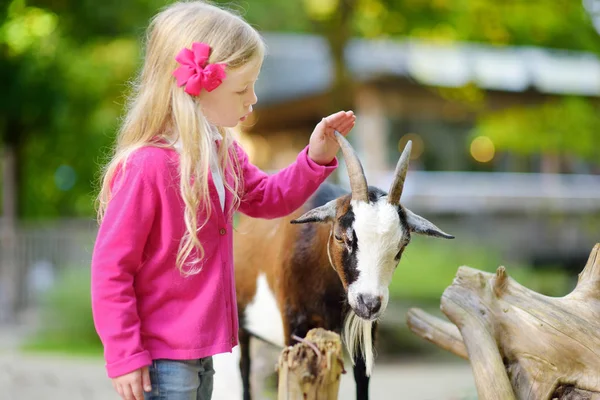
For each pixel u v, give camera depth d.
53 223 14.45
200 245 2.47
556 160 17.78
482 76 15.00
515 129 12.28
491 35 10.65
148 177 2.51
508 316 3.05
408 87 15.17
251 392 4.71
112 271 2.46
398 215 2.76
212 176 2.61
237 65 2.63
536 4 10.00
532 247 16.36
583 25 10.24
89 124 14.41
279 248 3.57
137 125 2.65
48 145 14.84
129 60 13.98
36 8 10.76
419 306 10.23
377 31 11.30
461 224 16.53
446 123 17.67
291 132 17.41
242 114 2.72
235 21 2.70
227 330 2.61
